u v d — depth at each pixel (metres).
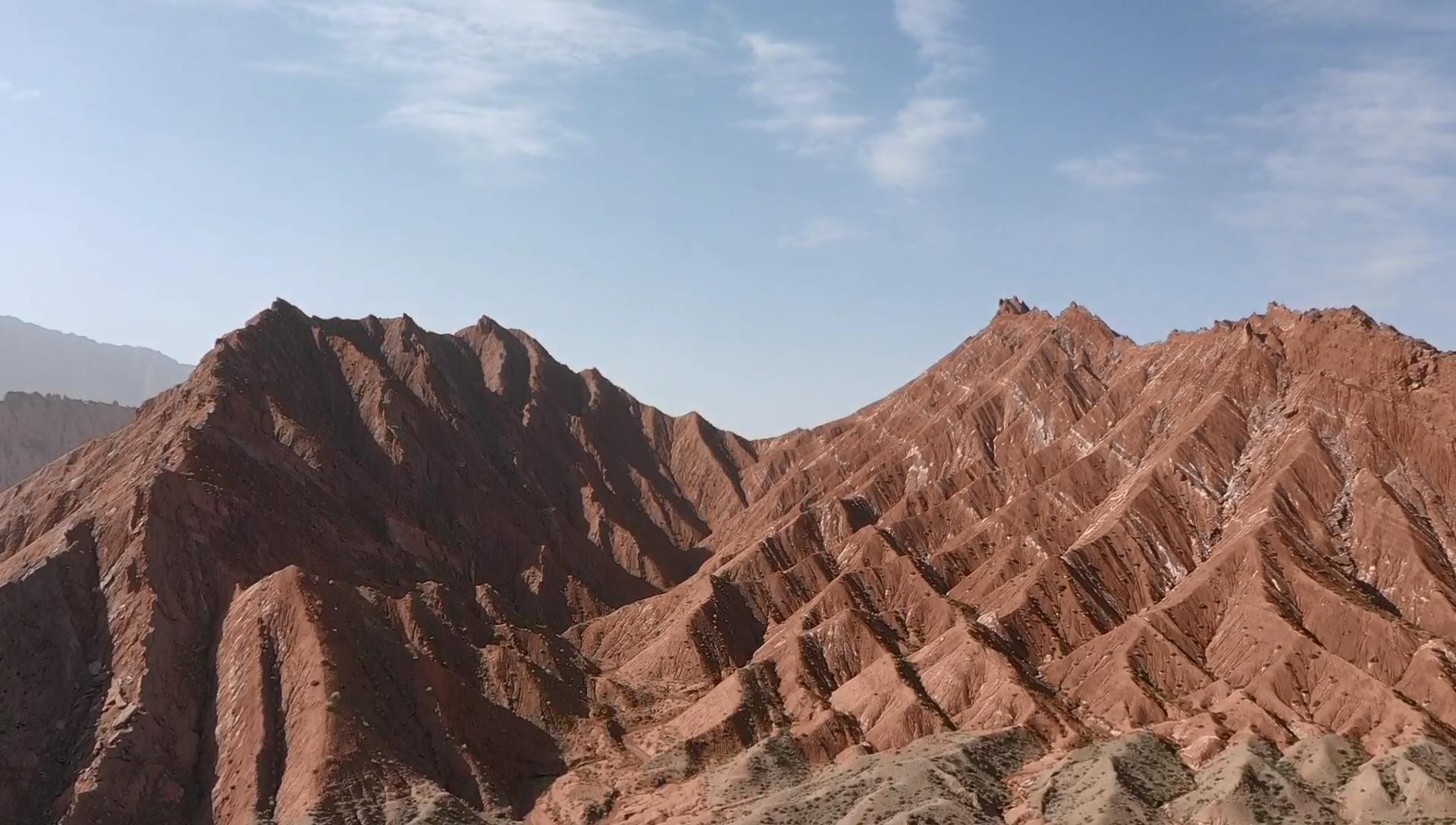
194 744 149.25
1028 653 176.25
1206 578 175.50
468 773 149.62
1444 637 158.88
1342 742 139.62
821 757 154.38
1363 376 199.50
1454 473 181.62
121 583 164.25
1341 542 179.38
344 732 142.38
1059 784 136.88
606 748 162.62
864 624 184.50
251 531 181.88
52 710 149.62
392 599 176.25
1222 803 127.88
